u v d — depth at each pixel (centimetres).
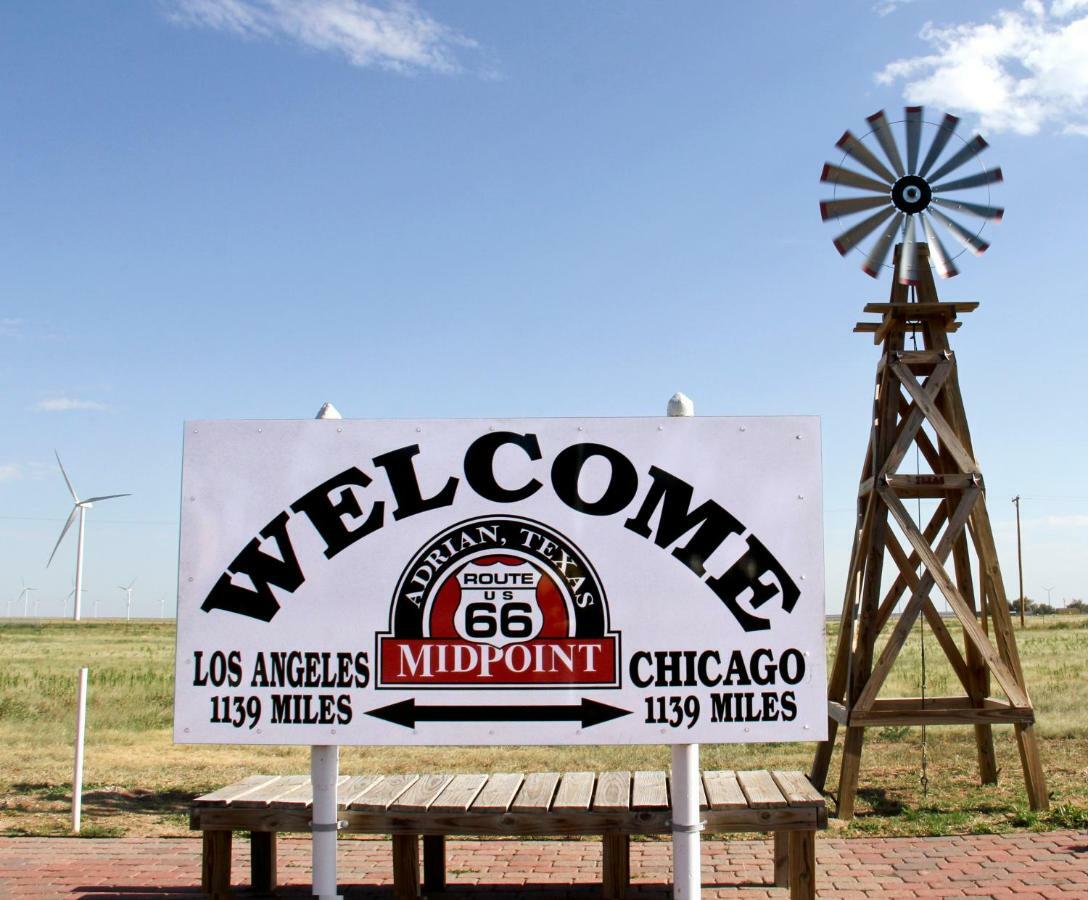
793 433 471
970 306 916
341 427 483
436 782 582
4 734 1306
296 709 471
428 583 473
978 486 905
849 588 978
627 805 512
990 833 717
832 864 632
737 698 460
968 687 933
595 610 466
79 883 595
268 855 555
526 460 475
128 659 2856
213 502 482
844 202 955
